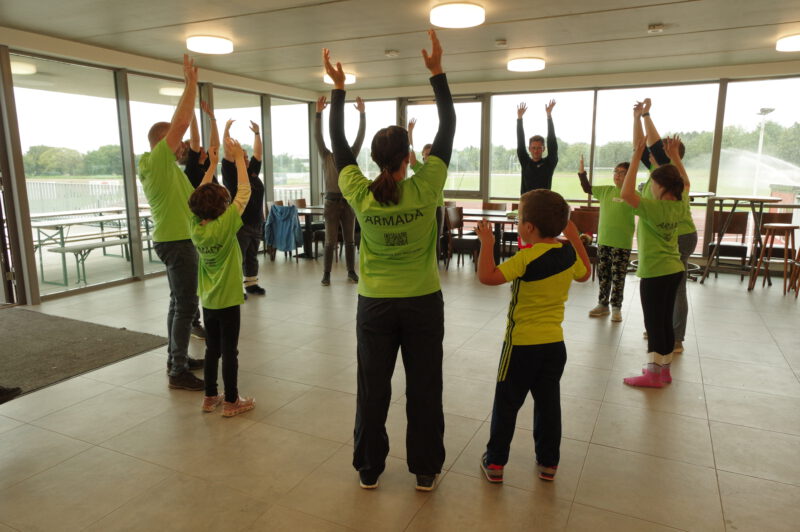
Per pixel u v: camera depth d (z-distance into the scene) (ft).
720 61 21.47
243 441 8.56
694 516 6.67
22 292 17.35
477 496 7.11
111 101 20.10
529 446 8.36
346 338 13.73
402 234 6.27
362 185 6.40
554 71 23.84
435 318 6.66
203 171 12.85
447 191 29.30
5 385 10.71
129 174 20.74
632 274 22.18
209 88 23.48
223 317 9.13
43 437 8.71
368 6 13.98
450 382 10.89
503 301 17.49
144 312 16.30
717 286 19.92
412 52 19.69
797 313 16.06
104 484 7.41
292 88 28.17
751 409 9.65
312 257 25.85
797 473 7.61
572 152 26.27
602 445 8.40
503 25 15.88
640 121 12.06
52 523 6.59
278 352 12.68
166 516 6.72
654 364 10.50
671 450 8.25
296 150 30.35
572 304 17.08
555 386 7.10
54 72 18.13
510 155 27.68
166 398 10.20
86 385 10.80
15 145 16.66
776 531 6.39
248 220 17.16
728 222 20.85
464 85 27.17
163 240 10.21
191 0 13.33
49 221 18.37
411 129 12.26
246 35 17.04
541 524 6.54
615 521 6.59
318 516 6.70
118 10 14.14
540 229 6.77
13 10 14.05
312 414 9.50
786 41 16.98
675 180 9.82
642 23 15.62
